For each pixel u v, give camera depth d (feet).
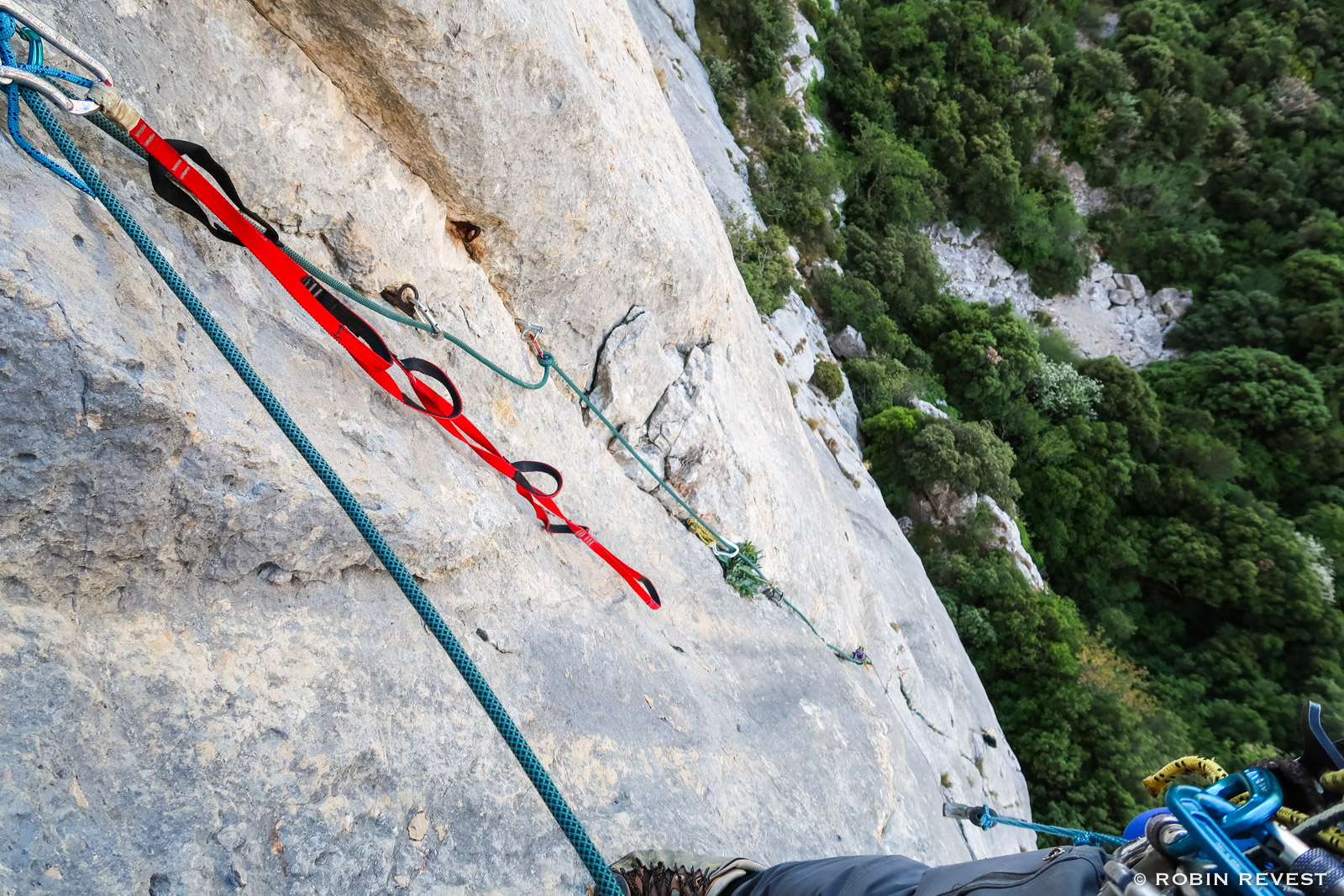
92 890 5.47
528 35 10.97
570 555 12.92
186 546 6.95
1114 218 108.06
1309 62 119.75
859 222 81.25
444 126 10.55
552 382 14.69
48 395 5.68
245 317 8.33
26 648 5.87
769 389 24.03
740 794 12.37
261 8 8.98
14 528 5.86
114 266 6.37
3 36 5.61
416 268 11.33
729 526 18.29
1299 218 112.68
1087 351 99.60
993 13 108.88
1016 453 84.94
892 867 4.37
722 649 16.19
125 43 7.66
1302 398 94.94
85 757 5.84
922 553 63.10
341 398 9.05
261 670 7.27
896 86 91.56
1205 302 107.04
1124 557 84.33
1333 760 2.88
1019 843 32.99
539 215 12.81
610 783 10.13
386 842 7.39
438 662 8.91
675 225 16.51
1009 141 97.35
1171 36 114.93
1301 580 81.15
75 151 5.93
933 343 81.15
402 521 8.72
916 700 29.37
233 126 8.80
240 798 6.57
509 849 8.33
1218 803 2.94
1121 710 58.34
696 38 65.77
